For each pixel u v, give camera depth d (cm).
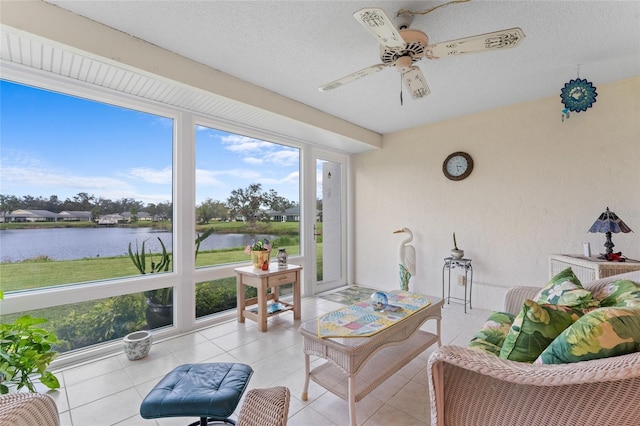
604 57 220
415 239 397
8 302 197
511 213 319
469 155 346
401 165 411
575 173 283
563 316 110
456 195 359
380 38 148
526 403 95
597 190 272
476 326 289
